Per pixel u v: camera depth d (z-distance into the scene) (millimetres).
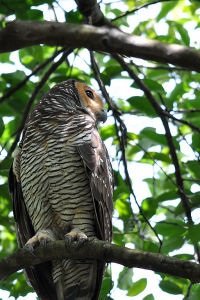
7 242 14922
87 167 9633
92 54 10906
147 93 10406
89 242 8039
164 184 14125
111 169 10828
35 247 8953
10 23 5875
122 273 12125
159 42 5898
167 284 11602
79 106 12023
